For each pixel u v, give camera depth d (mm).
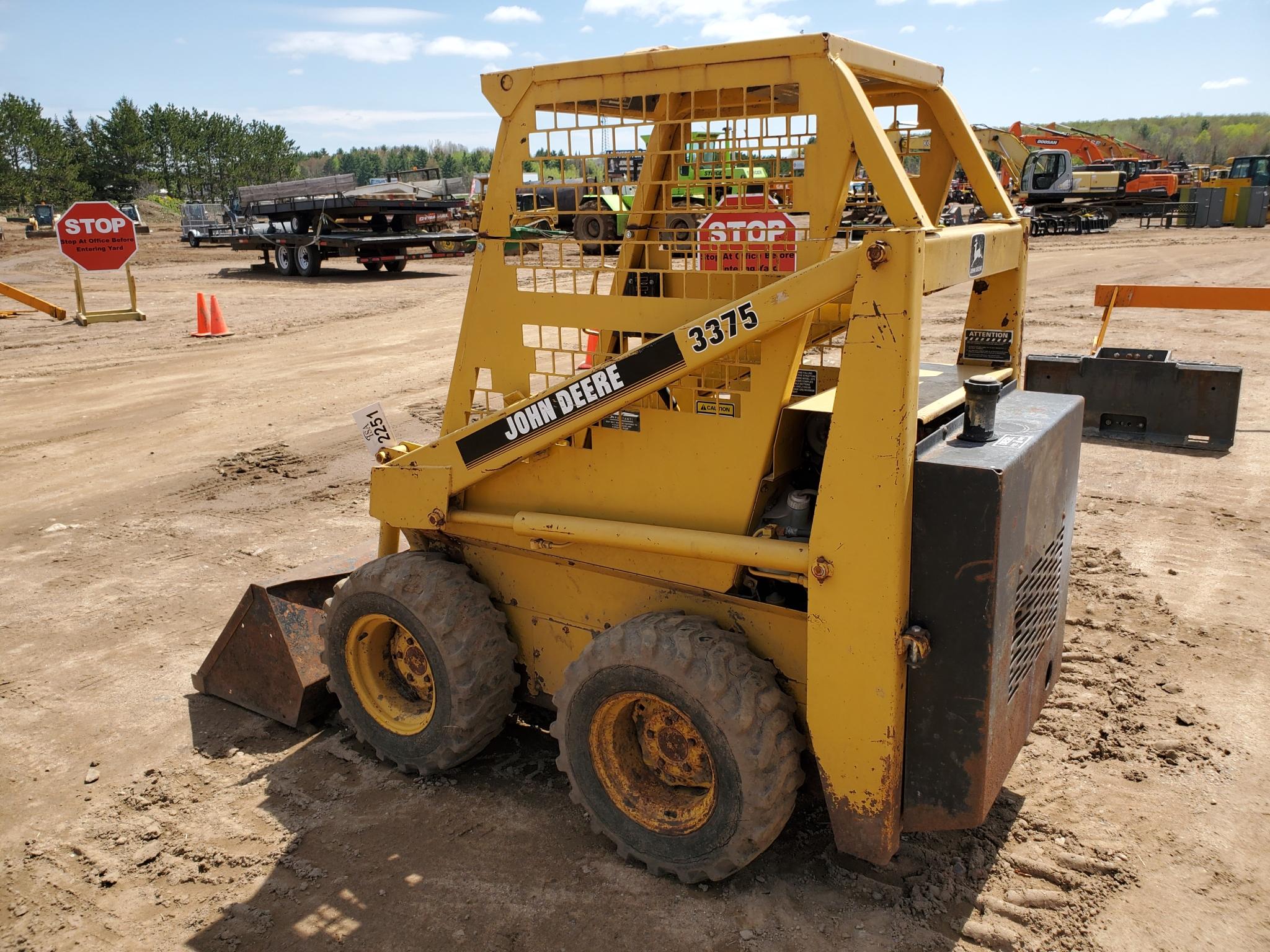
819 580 2775
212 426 9922
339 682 4055
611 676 3131
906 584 2736
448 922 3125
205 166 103000
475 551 3869
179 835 3633
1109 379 8406
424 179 34281
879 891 3166
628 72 3082
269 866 3438
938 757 2838
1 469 8633
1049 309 15648
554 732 3398
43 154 81438
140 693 4754
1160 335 13055
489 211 3488
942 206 3814
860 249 2586
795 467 3207
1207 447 8094
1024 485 2789
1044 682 3416
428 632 3611
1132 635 4969
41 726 4461
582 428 3234
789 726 2965
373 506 3842
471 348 3627
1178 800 3637
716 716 2898
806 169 2834
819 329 3699
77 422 10156
